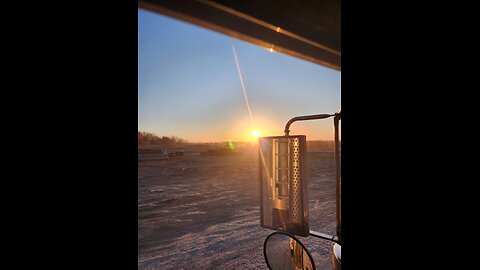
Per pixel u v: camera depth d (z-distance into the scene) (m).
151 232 7.82
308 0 2.81
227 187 16.09
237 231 7.89
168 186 16.08
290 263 1.38
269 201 1.53
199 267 5.35
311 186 13.55
